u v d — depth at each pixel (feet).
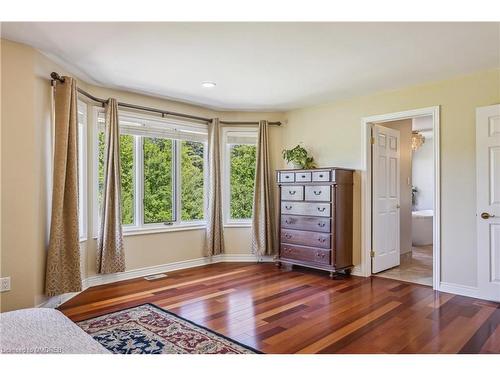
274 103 15.53
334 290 12.18
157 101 14.71
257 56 9.93
